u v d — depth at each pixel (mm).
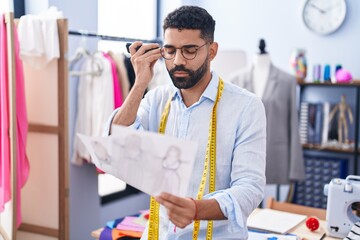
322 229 1944
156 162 1061
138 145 1066
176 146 1021
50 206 2586
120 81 3117
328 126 3521
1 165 2281
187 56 1200
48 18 2379
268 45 3963
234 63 3301
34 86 2543
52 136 2529
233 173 1284
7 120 2248
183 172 1040
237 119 1327
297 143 3062
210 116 1352
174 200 1066
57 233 2561
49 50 2387
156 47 1354
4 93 2229
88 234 3338
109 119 1340
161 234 1425
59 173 2508
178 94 1408
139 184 1114
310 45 3799
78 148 3027
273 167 3051
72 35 2943
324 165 3541
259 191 1229
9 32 2168
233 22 4098
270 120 3033
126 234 1945
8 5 2867
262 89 3154
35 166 2605
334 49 3709
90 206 3330
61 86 2443
